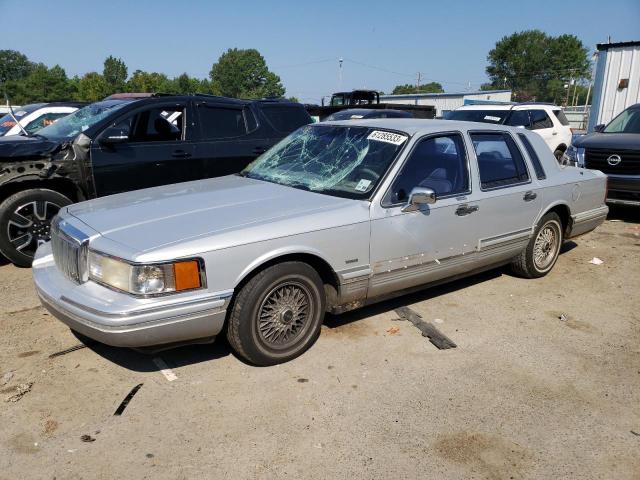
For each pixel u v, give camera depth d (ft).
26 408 10.80
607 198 28.58
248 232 11.48
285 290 12.28
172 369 12.34
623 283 18.93
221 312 11.23
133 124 21.01
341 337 14.06
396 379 12.21
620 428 10.73
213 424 10.44
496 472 9.43
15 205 18.39
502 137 16.99
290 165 15.62
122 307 10.32
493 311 16.17
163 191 14.52
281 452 9.73
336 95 81.56
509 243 16.98
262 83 407.64
